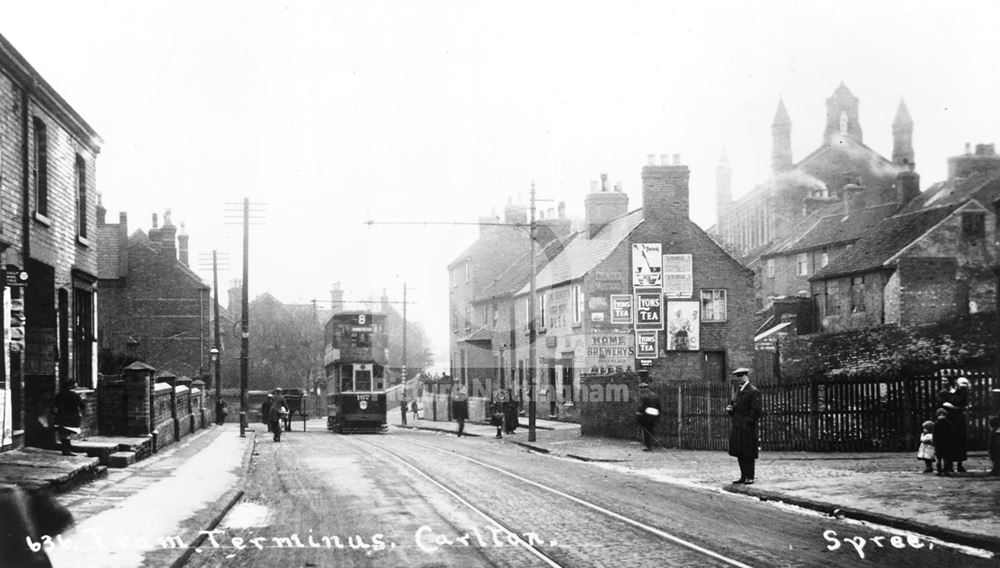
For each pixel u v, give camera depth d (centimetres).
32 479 1440
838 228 6016
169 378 2980
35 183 2008
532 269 3456
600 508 1453
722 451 2641
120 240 5775
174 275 5797
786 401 2559
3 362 1719
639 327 4128
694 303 4150
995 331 3161
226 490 1642
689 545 1105
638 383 3123
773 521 1308
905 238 4762
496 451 2930
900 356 3350
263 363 7862
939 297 4238
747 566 974
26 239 1895
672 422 2850
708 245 4197
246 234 4019
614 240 4291
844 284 5041
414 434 4400
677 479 1930
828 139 8431
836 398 2480
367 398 4450
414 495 1647
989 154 4984
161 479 1783
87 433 2284
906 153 7675
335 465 2294
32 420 2002
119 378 2470
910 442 2375
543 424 4375
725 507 1466
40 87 1942
